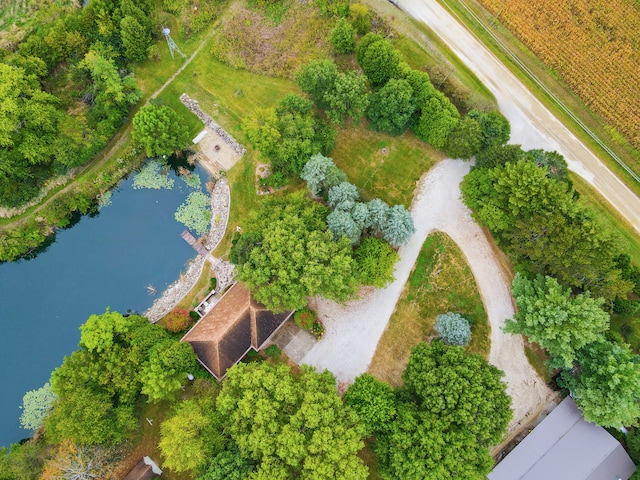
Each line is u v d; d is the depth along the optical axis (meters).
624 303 57.50
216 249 65.12
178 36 71.12
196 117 69.12
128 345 56.03
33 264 65.81
